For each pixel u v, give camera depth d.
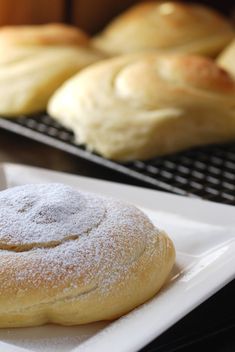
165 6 0.71
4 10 0.68
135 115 0.53
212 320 0.35
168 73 0.55
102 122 0.53
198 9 0.71
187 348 0.35
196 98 0.53
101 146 0.53
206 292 0.34
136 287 0.34
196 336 0.35
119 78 0.56
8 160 0.53
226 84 0.54
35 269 0.34
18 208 0.36
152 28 0.68
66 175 0.43
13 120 0.59
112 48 0.67
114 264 0.34
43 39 0.63
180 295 0.33
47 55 0.61
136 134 0.52
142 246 0.35
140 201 0.41
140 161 0.52
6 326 0.34
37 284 0.34
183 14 0.69
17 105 0.59
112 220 0.36
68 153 0.54
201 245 0.38
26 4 0.69
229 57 0.63
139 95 0.53
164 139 0.52
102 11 0.74
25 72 0.60
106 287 0.34
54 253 0.34
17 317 0.34
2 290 0.34
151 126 0.52
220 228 0.38
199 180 0.50
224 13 0.78
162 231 0.37
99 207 0.36
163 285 0.36
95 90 0.55
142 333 0.31
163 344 0.34
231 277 0.34
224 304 0.36
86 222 0.35
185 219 0.39
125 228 0.35
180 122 0.52
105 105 0.54
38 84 0.59
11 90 0.59
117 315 0.34
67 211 0.35
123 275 0.34
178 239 0.38
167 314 0.32
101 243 0.35
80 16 0.73
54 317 0.34
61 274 0.34
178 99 0.53
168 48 0.67
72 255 0.34
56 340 0.34
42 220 0.35
